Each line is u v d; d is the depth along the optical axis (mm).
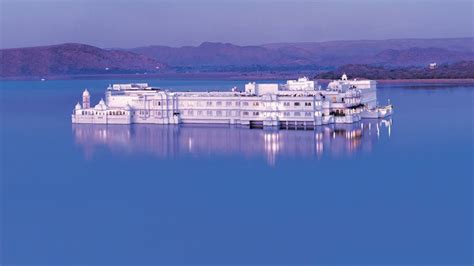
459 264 124375
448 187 179500
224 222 149875
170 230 145125
